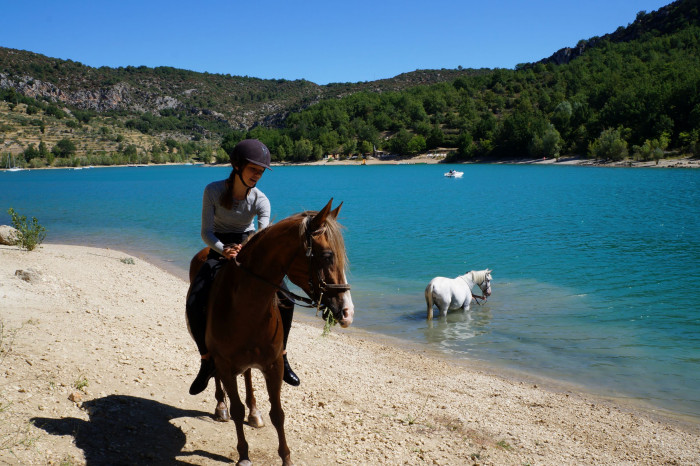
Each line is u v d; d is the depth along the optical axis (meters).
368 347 10.38
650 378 8.77
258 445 5.33
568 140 140.50
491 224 31.80
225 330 4.19
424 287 15.92
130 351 7.28
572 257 20.61
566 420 7.12
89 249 20.84
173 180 104.44
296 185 80.00
